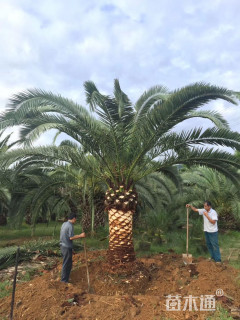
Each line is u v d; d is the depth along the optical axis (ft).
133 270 19.56
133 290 17.88
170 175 30.35
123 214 20.74
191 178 46.09
